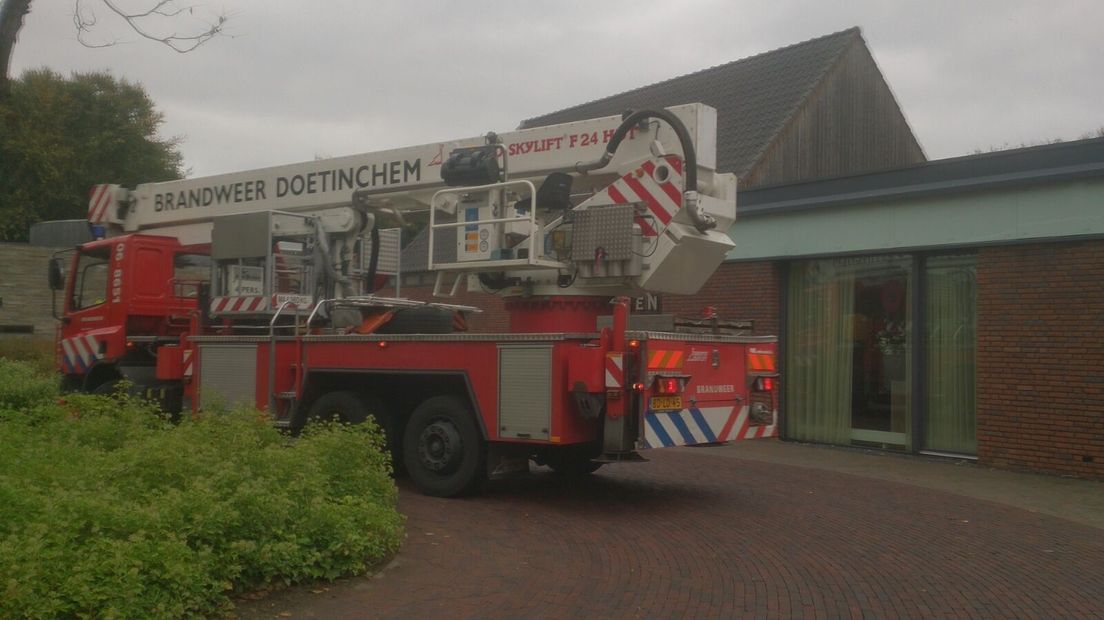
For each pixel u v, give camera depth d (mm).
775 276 14750
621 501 9547
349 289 11023
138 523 5395
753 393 9750
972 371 12750
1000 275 12086
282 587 6035
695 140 9062
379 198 10992
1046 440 11625
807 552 7543
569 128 9680
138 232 13258
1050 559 7480
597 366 8375
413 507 8953
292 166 11664
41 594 4680
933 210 12742
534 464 11930
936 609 6117
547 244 9461
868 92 22422
